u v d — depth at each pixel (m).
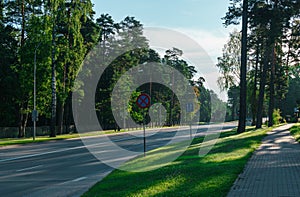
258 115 48.88
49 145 34.97
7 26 53.91
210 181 11.64
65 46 48.34
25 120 55.88
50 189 12.38
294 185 11.23
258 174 13.30
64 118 66.75
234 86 64.94
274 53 55.38
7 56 53.62
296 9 36.22
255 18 36.75
